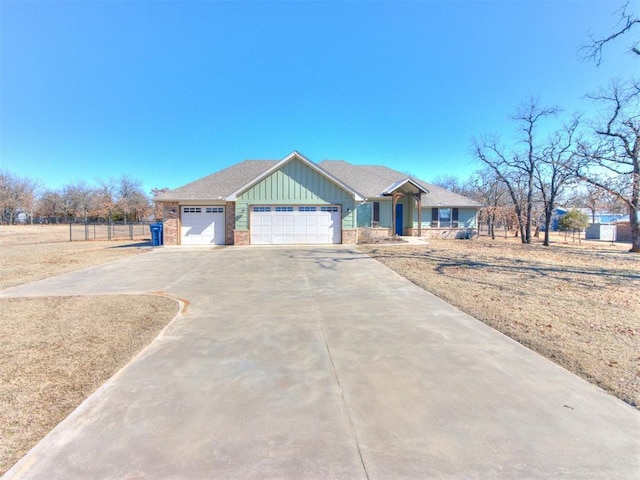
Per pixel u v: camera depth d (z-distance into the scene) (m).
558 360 3.77
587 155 17.17
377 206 22.20
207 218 18.00
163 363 3.68
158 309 5.82
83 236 27.12
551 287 7.60
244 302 6.29
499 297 6.66
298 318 5.31
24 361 3.75
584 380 3.30
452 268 10.18
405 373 3.44
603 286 7.74
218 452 2.28
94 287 7.63
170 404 2.87
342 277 8.77
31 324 5.02
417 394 3.03
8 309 5.82
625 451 2.30
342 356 3.86
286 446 2.34
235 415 2.71
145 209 52.78
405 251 14.67
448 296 6.72
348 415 2.71
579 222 30.02
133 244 19.38
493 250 15.91
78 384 3.24
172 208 17.80
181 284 7.94
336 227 17.81
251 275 9.06
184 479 2.05
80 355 3.91
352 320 5.21
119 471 2.11
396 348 4.09
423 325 4.97
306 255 13.28
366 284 7.91
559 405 2.86
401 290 7.29
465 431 2.51
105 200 51.44
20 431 2.52
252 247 16.47
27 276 9.05
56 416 2.71
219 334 4.59
